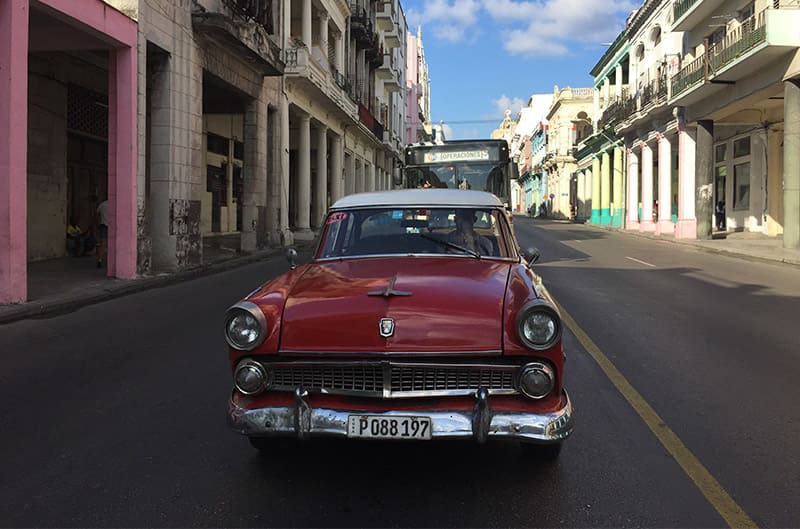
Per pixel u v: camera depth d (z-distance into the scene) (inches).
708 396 202.5
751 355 255.0
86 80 626.5
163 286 463.5
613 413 186.7
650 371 231.8
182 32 561.6
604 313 347.6
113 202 475.8
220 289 446.0
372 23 1520.7
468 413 127.0
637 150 1360.7
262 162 779.4
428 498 133.0
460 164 506.6
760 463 150.6
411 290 140.9
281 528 120.1
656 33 1228.5
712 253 759.1
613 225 1542.8
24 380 221.1
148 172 564.7
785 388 210.4
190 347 268.1
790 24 690.2
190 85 578.2
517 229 1370.6
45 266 532.7
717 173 1216.8
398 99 2126.0
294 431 130.0
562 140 2493.8
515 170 514.3
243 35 643.5
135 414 186.2
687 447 160.6
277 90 842.2
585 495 134.3
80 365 240.4
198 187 595.8
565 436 129.0
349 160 1386.6
